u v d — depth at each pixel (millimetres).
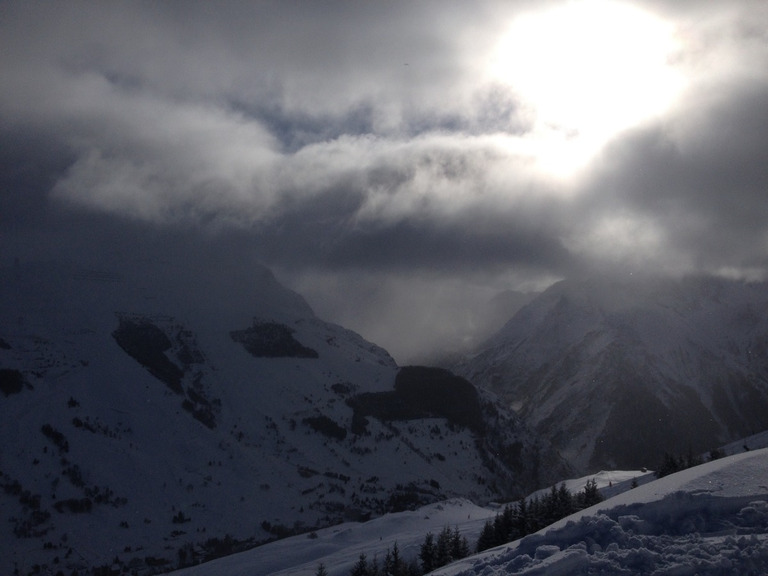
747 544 24906
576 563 25578
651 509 28328
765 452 31984
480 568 29125
